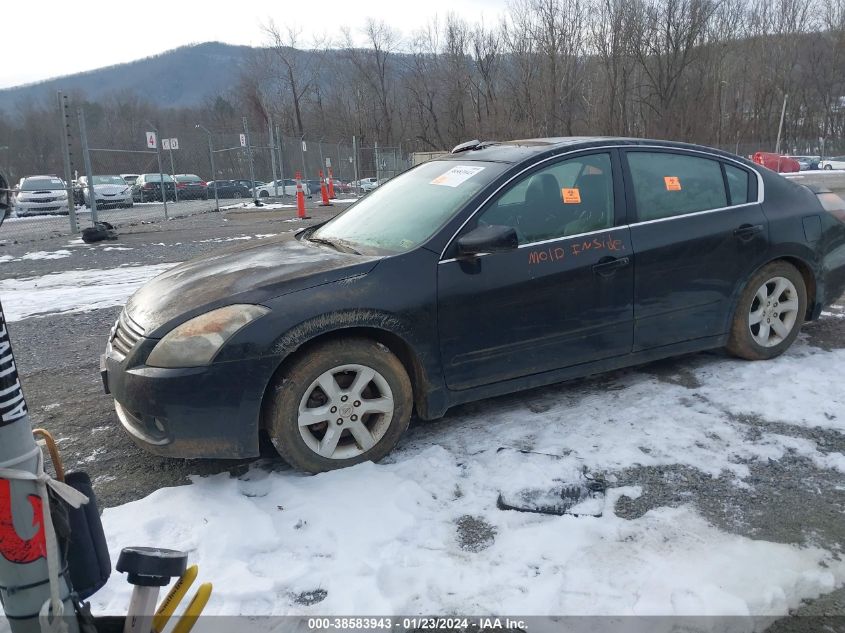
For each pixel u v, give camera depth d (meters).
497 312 3.61
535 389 4.35
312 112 59.88
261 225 15.91
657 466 3.29
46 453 3.77
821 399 3.96
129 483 3.40
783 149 52.66
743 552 2.62
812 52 54.53
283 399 3.18
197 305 3.22
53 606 1.50
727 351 4.68
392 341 3.51
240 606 2.43
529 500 3.01
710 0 43.53
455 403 3.62
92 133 29.38
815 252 4.66
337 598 2.44
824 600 2.38
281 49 58.03
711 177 4.42
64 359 5.61
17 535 1.51
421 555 2.67
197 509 3.05
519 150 4.11
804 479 3.15
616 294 3.94
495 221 3.70
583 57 44.81
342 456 3.35
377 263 3.41
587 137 4.34
